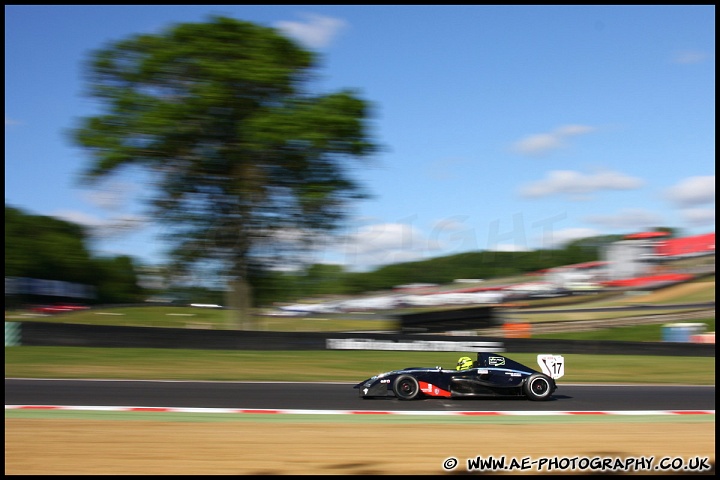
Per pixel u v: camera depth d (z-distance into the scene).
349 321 41.19
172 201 22.94
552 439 7.42
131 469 5.69
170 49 22.36
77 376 12.89
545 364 11.13
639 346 21.25
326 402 10.14
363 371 15.32
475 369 10.62
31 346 17.61
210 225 23.48
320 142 22.05
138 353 17.03
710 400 11.70
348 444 6.89
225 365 15.44
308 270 24.78
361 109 23.33
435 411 9.37
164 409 9.14
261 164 22.89
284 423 8.17
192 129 22.38
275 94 23.25
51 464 5.80
